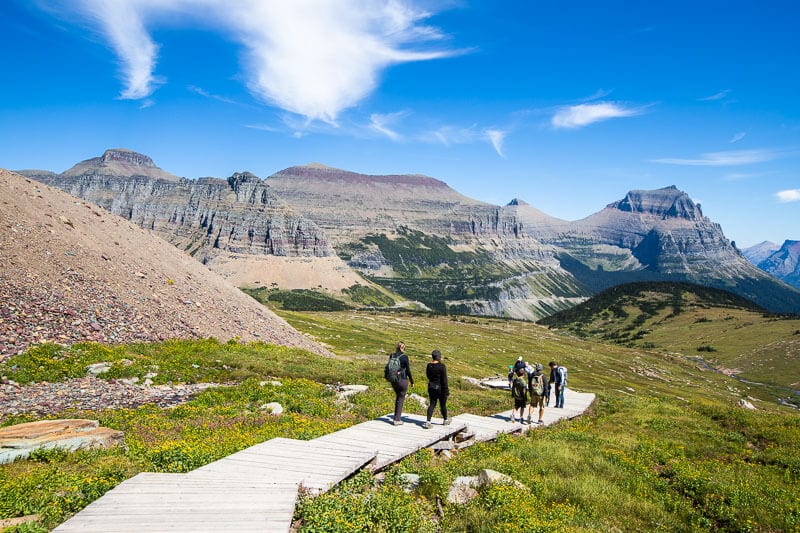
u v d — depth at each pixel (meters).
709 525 14.18
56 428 16.06
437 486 13.85
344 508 11.32
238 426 20.67
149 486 11.67
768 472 20.34
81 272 42.38
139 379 29.48
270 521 9.96
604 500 14.63
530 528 11.35
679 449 23.14
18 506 10.27
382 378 40.91
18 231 42.16
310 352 52.16
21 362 27.62
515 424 24.73
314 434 19.48
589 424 29.36
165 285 50.47
